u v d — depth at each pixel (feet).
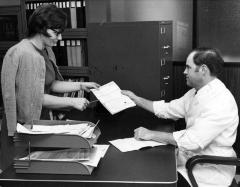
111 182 4.49
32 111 6.61
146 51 8.58
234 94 9.87
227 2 9.66
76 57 10.12
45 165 4.75
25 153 5.02
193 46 10.20
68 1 9.83
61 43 10.17
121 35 8.77
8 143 6.86
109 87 7.89
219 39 9.95
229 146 6.07
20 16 10.39
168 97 9.23
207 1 9.82
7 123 6.65
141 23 8.49
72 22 9.86
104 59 9.11
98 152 5.26
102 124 7.13
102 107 7.95
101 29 8.97
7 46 10.77
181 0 10.09
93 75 9.36
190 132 5.82
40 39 6.68
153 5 10.38
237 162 5.53
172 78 10.12
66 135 4.71
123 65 8.91
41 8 6.46
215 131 5.79
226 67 9.86
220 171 6.00
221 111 5.84
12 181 4.59
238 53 9.86
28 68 6.40
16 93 6.56
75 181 4.53
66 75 10.25
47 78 7.48
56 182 4.55
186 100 6.91
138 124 7.11
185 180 5.94
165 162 5.14
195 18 10.01
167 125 7.02
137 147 5.74
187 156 6.31
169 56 9.07
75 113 7.96
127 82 8.95
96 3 9.95
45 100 6.70
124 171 4.82
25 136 4.78
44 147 5.03
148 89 8.76
